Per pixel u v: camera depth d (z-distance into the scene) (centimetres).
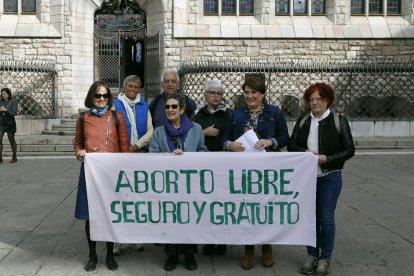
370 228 550
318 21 1745
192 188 416
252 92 426
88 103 436
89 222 418
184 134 431
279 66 1551
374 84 1552
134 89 491
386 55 1738
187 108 491
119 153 416
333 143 409
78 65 1723
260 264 438
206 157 414
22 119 1433
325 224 409
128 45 1950
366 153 1214
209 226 418
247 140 421
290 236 413
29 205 663
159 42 1722
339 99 1558
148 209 418
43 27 1706
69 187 789
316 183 414
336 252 467
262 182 413
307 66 1534
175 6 1692
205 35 1702
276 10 1759
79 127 433
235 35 1706
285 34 1712
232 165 414
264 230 415
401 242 498
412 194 735
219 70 1494
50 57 1706
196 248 473
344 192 752
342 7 1738
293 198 411
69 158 1137
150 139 477
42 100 1644
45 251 471
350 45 1730
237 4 1742
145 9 1769
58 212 625
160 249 483
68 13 1702
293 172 410
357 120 1438
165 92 499
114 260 424
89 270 416
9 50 1702
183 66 1551
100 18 1794
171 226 419
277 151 434
